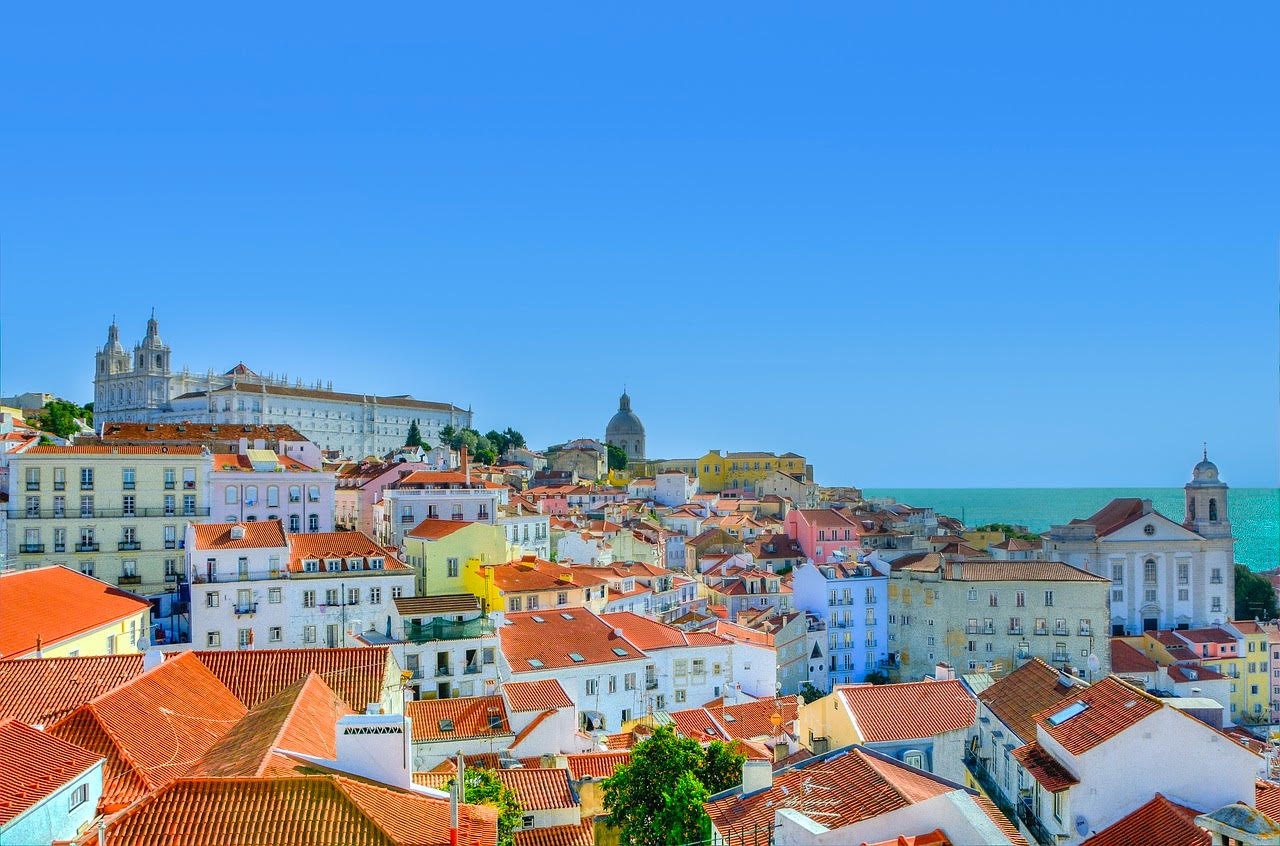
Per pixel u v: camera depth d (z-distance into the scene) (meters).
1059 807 39.44
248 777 33.91
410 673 89.62
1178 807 38.09
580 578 121.44
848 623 144.50
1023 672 52.69
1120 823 38.38
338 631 98.62
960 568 142.38
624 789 56.19
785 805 36.81
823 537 180.25
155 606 111.69
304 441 163.50
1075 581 137.88
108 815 34.94
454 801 32.31
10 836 29.67
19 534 108.19
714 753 56.88
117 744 39.25
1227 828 34.66
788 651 132.00
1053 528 169.25
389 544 133.50
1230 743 39.25
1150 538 165.12
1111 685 43.66
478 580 108.06
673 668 99.62
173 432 163.75
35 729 37.25
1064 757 40.53
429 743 70.12
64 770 34.22
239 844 30.97
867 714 51.94
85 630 73.88
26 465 109.19
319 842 31.16
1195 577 165.00
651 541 181.12
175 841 31.02
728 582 156.00
